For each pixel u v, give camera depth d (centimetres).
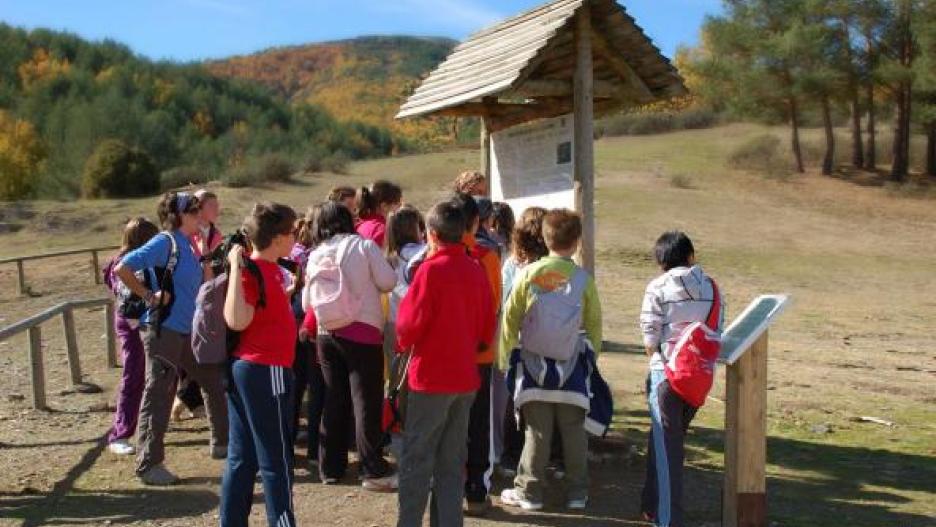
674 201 3309
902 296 2130
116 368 1117
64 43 8850
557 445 687
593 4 697
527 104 792
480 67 787
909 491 669
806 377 1195
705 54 5356
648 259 2384
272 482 486
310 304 611
